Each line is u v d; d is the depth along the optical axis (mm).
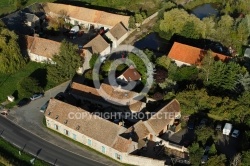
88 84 144500
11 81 148250
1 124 130375
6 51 149625
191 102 130000
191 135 127438
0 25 159750
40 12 185125
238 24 175250
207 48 166750
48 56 156125
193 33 168875
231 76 137250
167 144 122312
